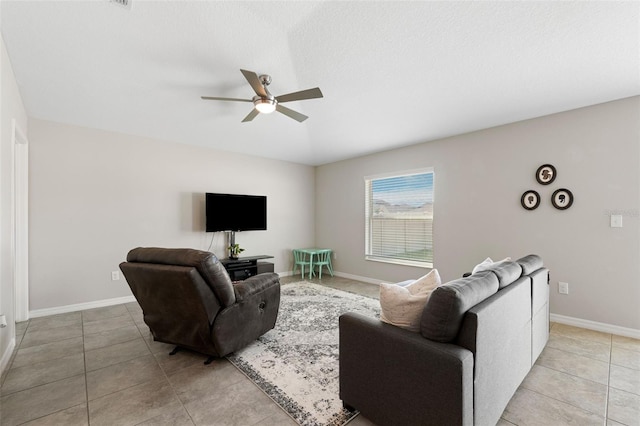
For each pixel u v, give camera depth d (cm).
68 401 181
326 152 507
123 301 391
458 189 401
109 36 195
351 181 551
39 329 296
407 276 462
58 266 349
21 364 226
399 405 145
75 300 359
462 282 152
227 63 227
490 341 148
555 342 268
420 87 265
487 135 373
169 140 433
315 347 255
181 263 205
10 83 232
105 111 322
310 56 218
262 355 241
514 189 350
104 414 170
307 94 232
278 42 201
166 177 432
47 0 162
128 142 399
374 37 195
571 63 224
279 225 568
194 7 169
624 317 283
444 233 416
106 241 381
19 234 321
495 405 155
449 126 367
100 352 247
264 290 260
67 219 355
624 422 164
